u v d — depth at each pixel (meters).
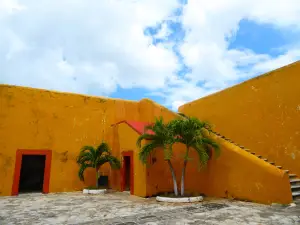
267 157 9.90
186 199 8.41
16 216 6.60
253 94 10.88
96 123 13.62
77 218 6.31
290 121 9.18
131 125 11.47
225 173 9.23
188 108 15.09
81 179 11.77
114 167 11.77
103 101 14.13
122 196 10.28
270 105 10.02
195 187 10.45
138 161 10.52
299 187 8.00
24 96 11.84
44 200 9.34
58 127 12.45
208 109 13.50
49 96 12.49
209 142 9.03
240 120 11.40
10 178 10.84
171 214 6.60
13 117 11.40
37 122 11.95
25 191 12.55
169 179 10.57
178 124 8.83
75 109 13.13
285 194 7.30
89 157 11.70
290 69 9.38
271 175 7.70
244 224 5.41
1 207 7.94
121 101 14.80
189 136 8.81
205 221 5.75
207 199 8.98
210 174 9.84
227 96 12.33
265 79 10.38
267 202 7.69
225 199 8.88
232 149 9.13
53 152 12.09
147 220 5.97
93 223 5.78
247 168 8.47
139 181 10.30
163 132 8.92
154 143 9.05
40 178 15.32
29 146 11.55
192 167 10.70
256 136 10.50
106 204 8.33
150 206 7.85
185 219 6.00
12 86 11.62
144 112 14.59
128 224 5.63
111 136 13.76
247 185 8.40
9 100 11.44
